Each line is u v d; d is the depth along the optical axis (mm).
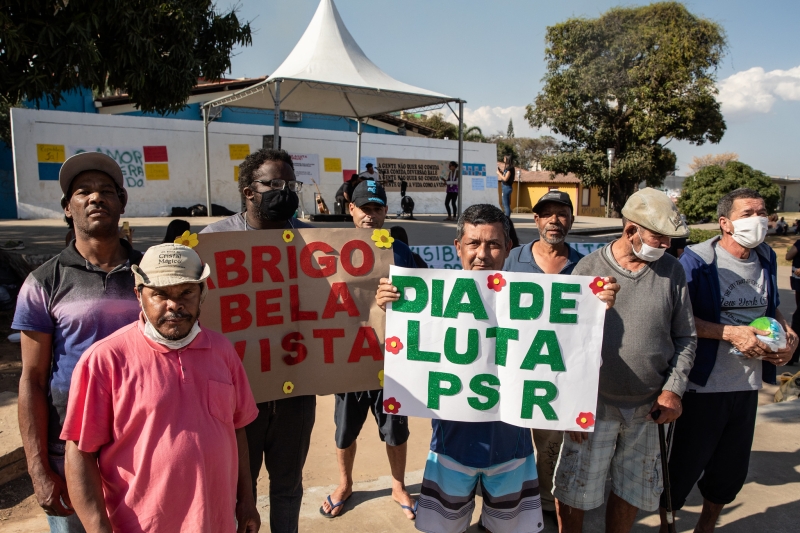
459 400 2594
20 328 2156
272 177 2795
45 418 2150
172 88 7883
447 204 19125
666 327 2750
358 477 4078
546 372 2578
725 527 3484
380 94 13922
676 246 5461
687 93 24422
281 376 2740
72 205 2240
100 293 2203
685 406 3139
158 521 1861
